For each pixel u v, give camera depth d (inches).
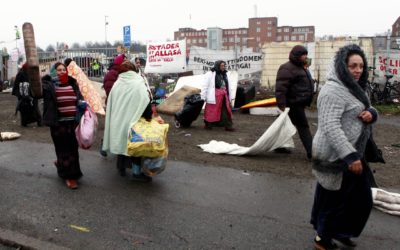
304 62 279.7
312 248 163.3
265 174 252.5
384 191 205.5
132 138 219.9
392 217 191.6
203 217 191.9
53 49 767.1
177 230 179.0
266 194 219.8
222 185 233.8
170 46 637.3
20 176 251.6
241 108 527.8
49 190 227.1
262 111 508.4
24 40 204.5
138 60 334.6
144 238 171.9
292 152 308.3
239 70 657.0
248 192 223.0
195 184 235.5
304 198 214.2
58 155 230.1
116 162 278.4
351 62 140.7
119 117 226.2
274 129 286.2
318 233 156.0
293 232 176.9
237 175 250.8
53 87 220.1
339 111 138.9
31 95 216.1
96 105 477.1
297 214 194.9
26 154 301.4
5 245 171.2
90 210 200.1
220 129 408.8
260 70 653.3
